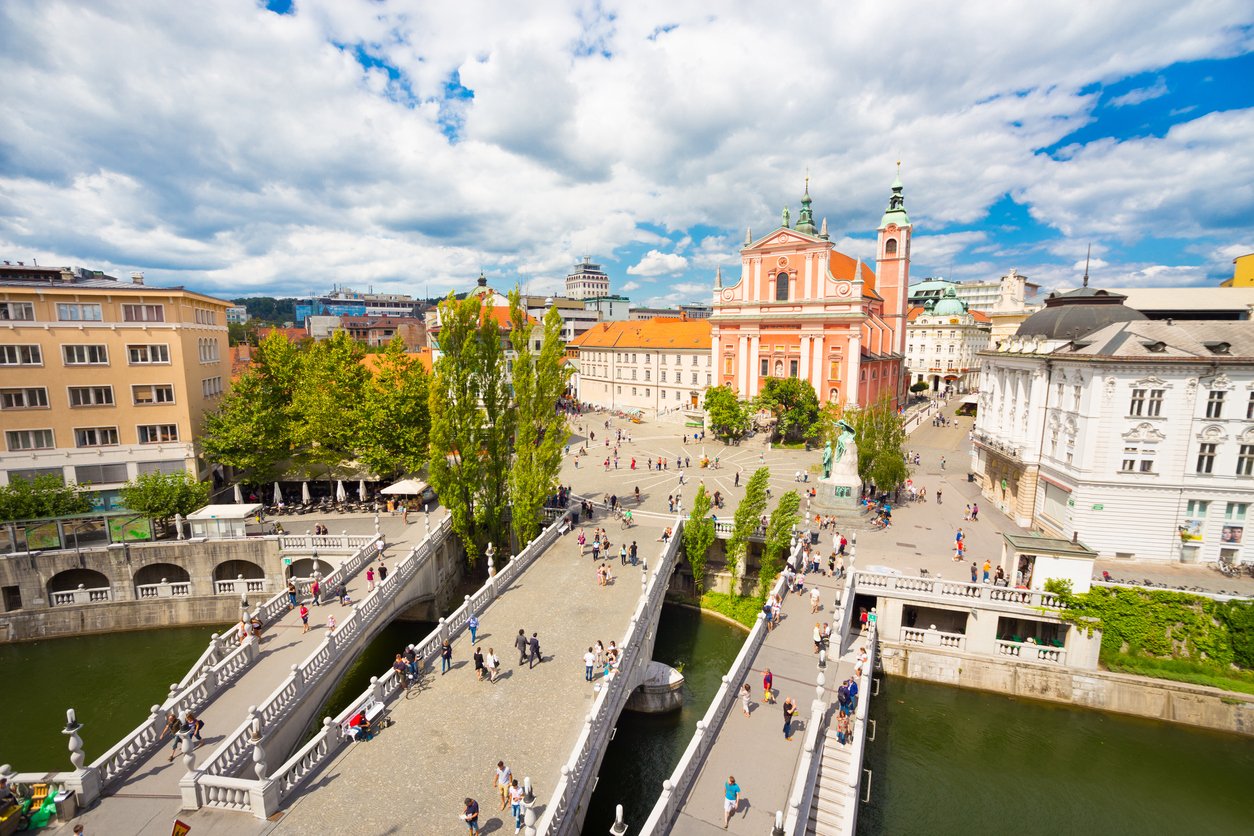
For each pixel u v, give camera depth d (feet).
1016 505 159.02
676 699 104.53
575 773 66.44
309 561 135.85
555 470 138.41
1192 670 104.83
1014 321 307.37
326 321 503.61
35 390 149.38
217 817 62.95
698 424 304.50
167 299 159.33
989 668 112.47
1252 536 122.21
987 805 87.71
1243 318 171.12
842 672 92.94
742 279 294.25
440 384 132.98
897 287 347.56
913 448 258.78
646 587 108.37
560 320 140.46
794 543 135.85
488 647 94.68
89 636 129.90
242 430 156.25
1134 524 127.65
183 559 132.57
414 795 65.21
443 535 139.95
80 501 138.72
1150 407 124.06
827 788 73.36
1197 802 89.45
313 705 86.43
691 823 63.36
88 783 66.08
